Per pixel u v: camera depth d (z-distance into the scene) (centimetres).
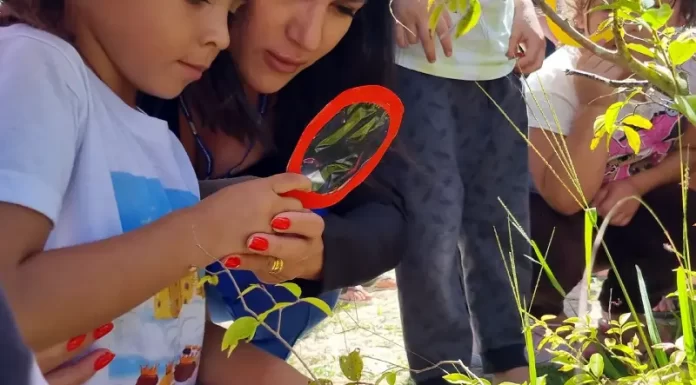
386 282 267
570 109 193
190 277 101
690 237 208
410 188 159
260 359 112
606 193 203
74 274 77
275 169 137
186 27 89
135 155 95
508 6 173
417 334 165
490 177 175
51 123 80
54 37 87
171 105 129
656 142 203
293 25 114
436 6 93
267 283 104
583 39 77
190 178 107
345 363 81
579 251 209
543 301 210
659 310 207
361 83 137
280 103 136
